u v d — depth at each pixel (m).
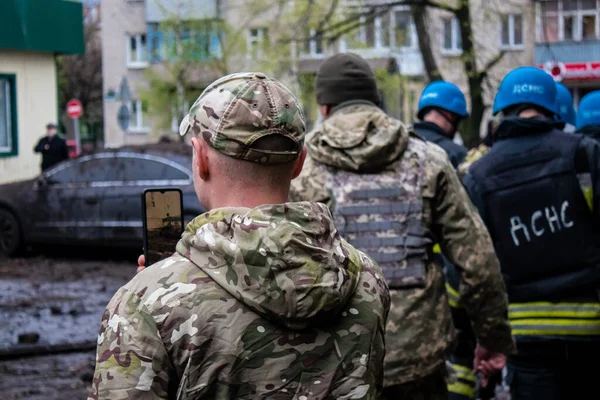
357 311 2.00
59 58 51.59
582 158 4.11
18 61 23.69
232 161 1.99
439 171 3.62
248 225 1.90
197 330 1.87
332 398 1.93
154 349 1.86
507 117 4.33
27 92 23.91
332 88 3.81
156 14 46.44
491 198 4.25
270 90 1.99
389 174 3.62
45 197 15.24
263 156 1.97
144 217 2.29
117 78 49.66
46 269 14.08
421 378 3.53
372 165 3.60
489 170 4.28
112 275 13.47
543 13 29.69
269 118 1.97
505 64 30.44
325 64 3.85
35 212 15.30
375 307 2.03
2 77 23.27
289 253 1.89
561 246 4.12
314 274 1.90
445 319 3.63
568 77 38.59
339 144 3.62
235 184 2.00
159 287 1.90
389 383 3.48
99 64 53.22
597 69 38.19
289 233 1.90
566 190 4.11
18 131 23.69
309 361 1.92
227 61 35.19
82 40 25.06
